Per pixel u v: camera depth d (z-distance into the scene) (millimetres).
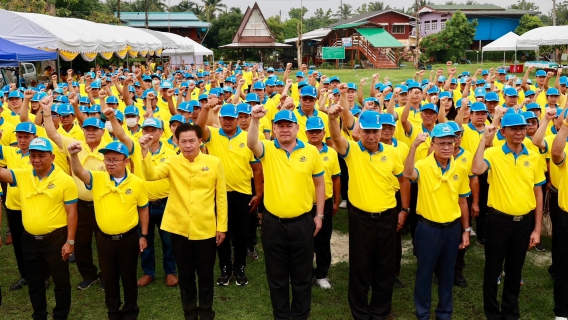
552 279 6434
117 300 5238
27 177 5020
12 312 5758
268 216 5090
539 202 5316
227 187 6195
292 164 4973
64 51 18156
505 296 5406
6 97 10055
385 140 5715
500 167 5227
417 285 5293
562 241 5305
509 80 11773
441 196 5090
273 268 5105
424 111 6973
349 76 36594
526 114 6215
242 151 6191
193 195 5066
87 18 39062
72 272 6785
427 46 52312
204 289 5238
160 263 7082
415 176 5164
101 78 15102
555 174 6070
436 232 5121
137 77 12430
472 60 53500
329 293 6188
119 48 23781
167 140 7148
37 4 28875
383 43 48562
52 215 5039
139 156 5824
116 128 5445
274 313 5195
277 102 9188
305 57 58250
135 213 5141
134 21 60000
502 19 60125
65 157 6133
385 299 5387
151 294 6145
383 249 5250
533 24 55844
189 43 38062
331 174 6203
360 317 5398
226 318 5602
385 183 5164
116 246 5059
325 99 8656
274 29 62969
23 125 5926
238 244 6348
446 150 5004
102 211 5012
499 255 5262
